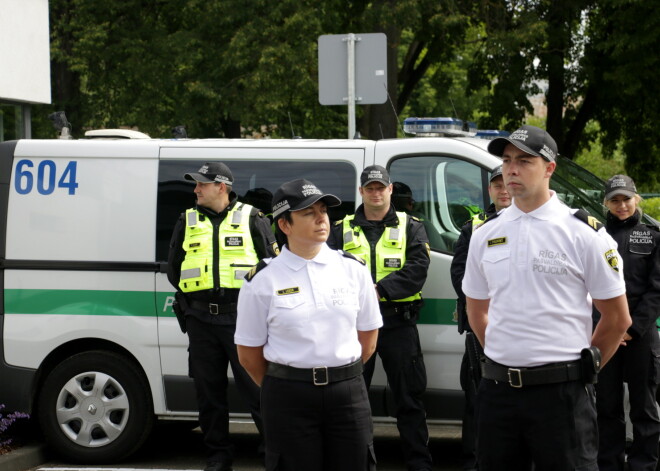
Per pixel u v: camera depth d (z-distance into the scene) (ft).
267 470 12.78
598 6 55.93
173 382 20.21
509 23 57.11
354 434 12.60
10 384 20.70
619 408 17.92
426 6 53.98
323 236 12.53
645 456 17.83
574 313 11.88
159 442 23.06
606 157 65.31
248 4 58.13
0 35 39.99
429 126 21.52
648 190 62.69
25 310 20.65
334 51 25.91
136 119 69.67
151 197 20.42
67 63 74.28
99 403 20.53
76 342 21.02
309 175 20.31
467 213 19.54
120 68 68.59
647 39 51.93
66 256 20.54
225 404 19.04
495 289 12.17
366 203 18.54
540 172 11.92
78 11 68.64
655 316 17.47
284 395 12.50
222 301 18.51
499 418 12.16
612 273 11.85
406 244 18.40
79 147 20.75
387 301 18.19
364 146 20.21
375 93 25.72
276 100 57.47
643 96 56.85
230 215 18.84
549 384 11.83
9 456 20.27
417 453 18.31
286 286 12.55
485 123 61.46
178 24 70.95
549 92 62.95
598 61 57.82
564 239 11.88
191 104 64.13
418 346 18.45
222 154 20.54
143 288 20.27
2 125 42.42
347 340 12.66
